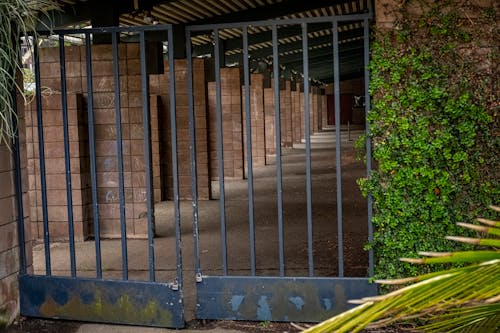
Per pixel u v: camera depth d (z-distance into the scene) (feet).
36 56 14.10
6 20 12.85
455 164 12.63
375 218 13.09
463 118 12.54
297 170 49.14
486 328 4.52
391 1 12.82
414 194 12.85
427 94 12.60
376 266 13.30
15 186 14.38
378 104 12.85
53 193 23.59
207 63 34.78
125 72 23.84
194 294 16.15
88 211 24.03
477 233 12.62
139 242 23.43
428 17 12.65
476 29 12.57
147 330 13.57
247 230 25.05
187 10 34.32
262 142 53.78
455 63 12.64
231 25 13.50
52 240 23.77
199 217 28.55
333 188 37.47
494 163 12.57
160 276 18.26
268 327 13.44
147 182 13.76
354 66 100.37
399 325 12.38
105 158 24.00
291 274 17.94
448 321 4.56
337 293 13.26
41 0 13.96
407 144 12.76
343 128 130.82
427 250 12.88
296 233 24.04
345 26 58.70
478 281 3.84
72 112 23.20
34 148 23.56
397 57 12.78
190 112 13.66
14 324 14.17
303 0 37.88
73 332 13.67
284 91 72.18
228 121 42.78
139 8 26.50
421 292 3.87
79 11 25.77
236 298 13.61
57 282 14.17
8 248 14.08
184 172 33.81
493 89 12.58
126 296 13.73
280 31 47.98
